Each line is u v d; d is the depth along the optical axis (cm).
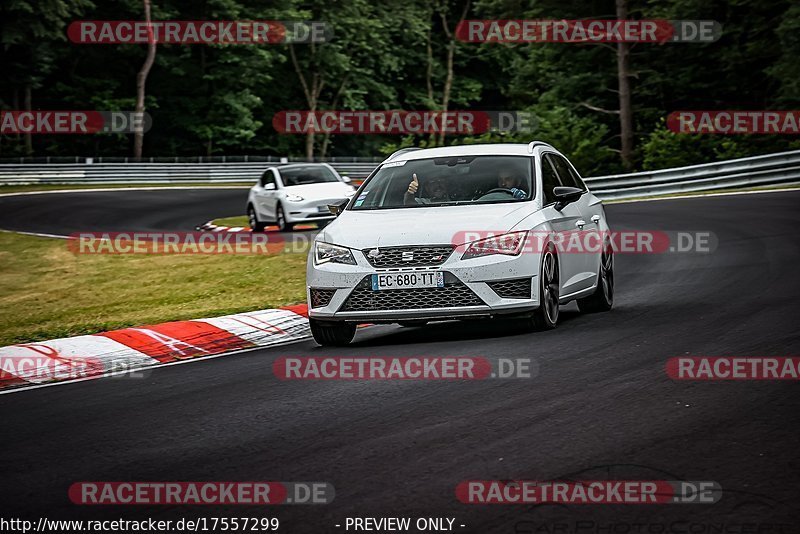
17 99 8706
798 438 746
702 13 5881
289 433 849
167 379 1161
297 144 10450
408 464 732
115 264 2588
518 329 1357
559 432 799
